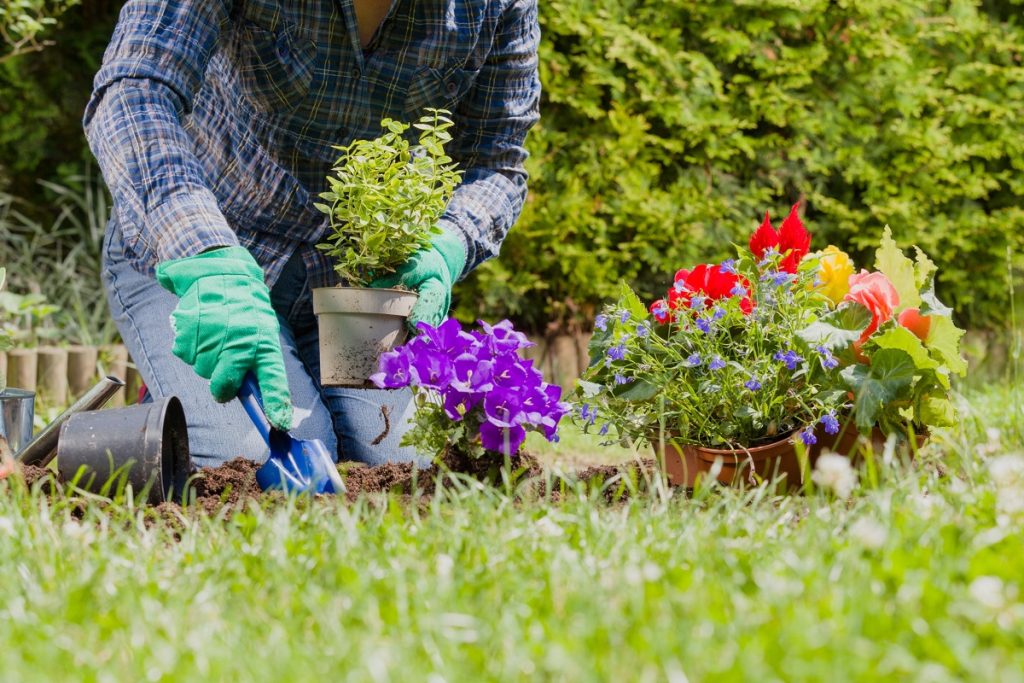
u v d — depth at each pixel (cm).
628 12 575
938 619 125
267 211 269
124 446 209
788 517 180
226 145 266
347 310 227
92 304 560
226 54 262
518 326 572
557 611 135
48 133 582
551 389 228
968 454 221
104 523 179
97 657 127
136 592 141
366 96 258
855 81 607
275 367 205
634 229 572
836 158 597
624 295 240
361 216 227
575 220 546
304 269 279
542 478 230
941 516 165
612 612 131
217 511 200
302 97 255
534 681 115
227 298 204
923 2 612
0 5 493
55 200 595
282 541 161
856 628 121
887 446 198
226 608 139
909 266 244
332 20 246
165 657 121
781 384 225
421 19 253
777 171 599
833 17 596
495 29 267
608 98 572
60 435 212
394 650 121
